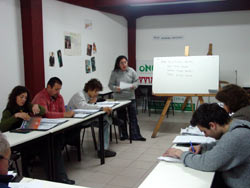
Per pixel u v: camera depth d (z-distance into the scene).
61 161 2.74
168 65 4.69
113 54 6.68
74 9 5.15
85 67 5.57
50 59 4.55
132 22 7.23
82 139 4.28
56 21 4.68
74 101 3.53
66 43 4.96
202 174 1.52
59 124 2.67
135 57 7.39
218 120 1.50
